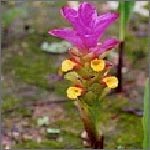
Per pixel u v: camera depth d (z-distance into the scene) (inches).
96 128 19.9
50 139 26.1
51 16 37.0
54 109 28.4
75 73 19.1
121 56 29.1
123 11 28.2
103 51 18.9
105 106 28.3
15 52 33.2
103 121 27.2
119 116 27.5
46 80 30.7
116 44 19.0
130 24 36.3
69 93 18.9
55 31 18.9
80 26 18.9
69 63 19.0
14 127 27.0
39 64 32.1
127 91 29.7
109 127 26.7
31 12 37.2
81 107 19.6
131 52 33.5
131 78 31.0
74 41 19.0
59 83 30.5
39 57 32.8
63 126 27.0
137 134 26.1
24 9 36.8
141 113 27.7
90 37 18.8
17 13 35.4
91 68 18.9
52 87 30.1
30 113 28.0
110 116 27.5
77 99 19.3
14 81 30.5
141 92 29.6
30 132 26.6
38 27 35.7
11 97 29.3
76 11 19.0
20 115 27.8
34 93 29.6
